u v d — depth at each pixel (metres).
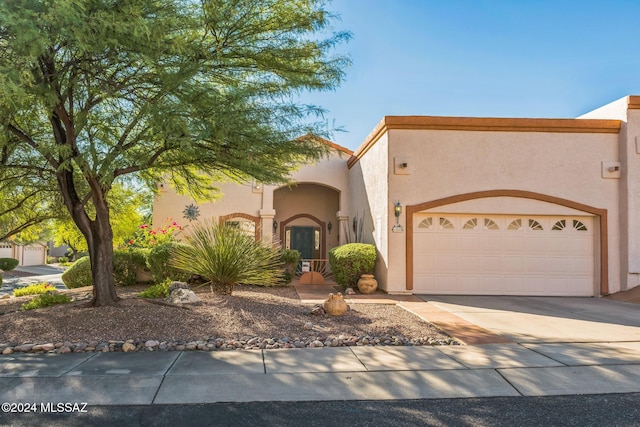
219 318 7.74
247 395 4.54
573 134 12.85
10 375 5.02
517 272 12.70
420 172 12.58
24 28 5.29
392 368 5.43
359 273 12.97
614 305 10.91
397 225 12.38
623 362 5.75
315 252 19.42
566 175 12.76
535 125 12.76
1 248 35.62
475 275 12.64
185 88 7.04
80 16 5.72
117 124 8.98
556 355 6.06
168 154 9.10
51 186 11.03
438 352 6.19
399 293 12.29
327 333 7.21
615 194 12.77
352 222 17.34
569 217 12.88
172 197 16.78
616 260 12.59
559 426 3.91
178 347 6.28
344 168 18.16
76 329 6.90
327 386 4.82
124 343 6.34
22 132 8.16
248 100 7.43
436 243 12.68
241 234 10.42
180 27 6.93
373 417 4.05
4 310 9.48
